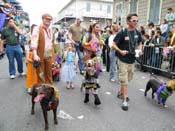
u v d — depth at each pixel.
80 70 7.89
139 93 5.83
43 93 3.50
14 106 4.64
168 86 4.70
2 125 3.78
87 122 3.97
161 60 8.20
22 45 11.52
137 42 4.83
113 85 6.54
